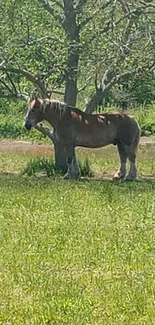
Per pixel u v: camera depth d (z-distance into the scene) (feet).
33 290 27.50
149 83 69.26
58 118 60.23
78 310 25.31
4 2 60.75
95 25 60.08
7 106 101.19
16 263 30.91
